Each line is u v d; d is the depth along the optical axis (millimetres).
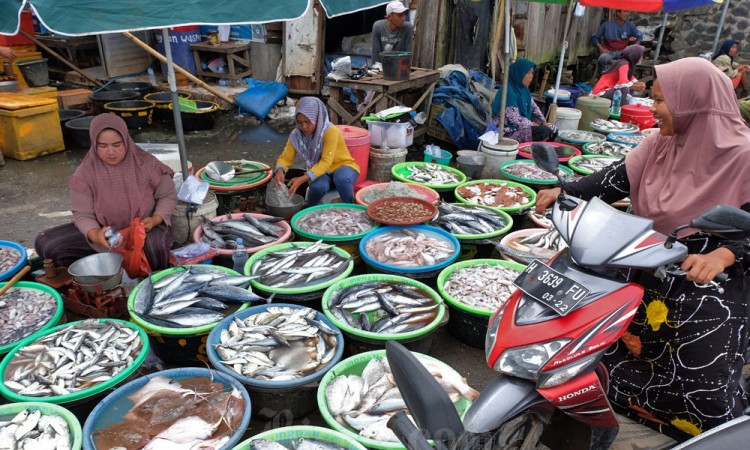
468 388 2477
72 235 3535
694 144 1982
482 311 3074
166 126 7914
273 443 2092
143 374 2887
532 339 1704
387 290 3250
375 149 5629
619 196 2369
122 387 2396
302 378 2502
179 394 2383
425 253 3699
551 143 6512
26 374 2520
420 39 8656
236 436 2146
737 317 2004
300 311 3010
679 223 2064
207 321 2928
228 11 2637
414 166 5598
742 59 12023
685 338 2074
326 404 2377
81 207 3391
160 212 3521
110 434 2182
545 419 1825
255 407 2633
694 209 2012
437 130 7406
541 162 2094
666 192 2096
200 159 6559
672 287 2088
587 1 6645
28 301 3117
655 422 2309
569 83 12352
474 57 9430
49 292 3207
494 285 3357
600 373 1960
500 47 6785
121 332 2791
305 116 4457
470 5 8859
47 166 6188
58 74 9430
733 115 1927
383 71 6520
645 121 8133
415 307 3098
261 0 2686
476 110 7113
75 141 6805
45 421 2211
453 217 4234
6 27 2457
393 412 2365
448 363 3215
